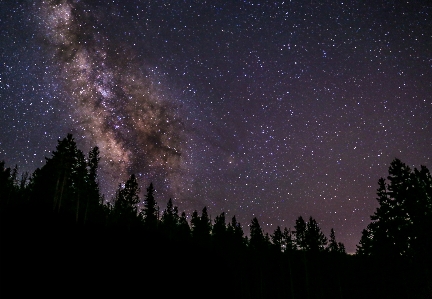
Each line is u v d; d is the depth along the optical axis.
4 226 33.66
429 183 30.02
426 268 27.59
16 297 20.75
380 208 33.25
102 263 32.91
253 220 58.50
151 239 51.78
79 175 48.59
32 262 26.70
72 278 26.56
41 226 37.41
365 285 40.31
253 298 51.47
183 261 46.59
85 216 48.81
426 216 28.23
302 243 47.34
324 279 48.19
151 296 29.95
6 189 48.78
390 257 31.52
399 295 30.62
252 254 56.09
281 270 53.19
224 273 50.69
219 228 59.16
